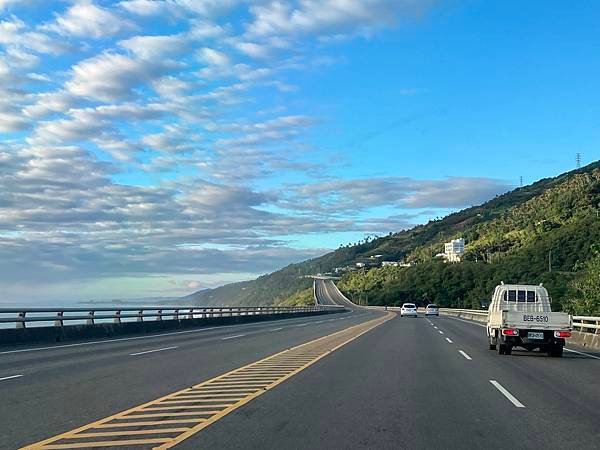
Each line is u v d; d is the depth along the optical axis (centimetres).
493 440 844
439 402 1149
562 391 1304
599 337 2592
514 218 15638
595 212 10769
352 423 948
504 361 1939
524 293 2403
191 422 949
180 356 2017
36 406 1086
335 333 3406
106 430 891
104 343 2598
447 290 12850
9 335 2394
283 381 1411
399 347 2423
